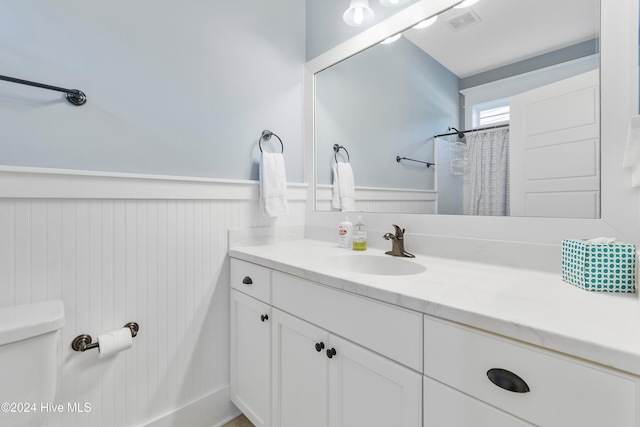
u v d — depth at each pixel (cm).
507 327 52
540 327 49
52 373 84
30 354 79
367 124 145
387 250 133
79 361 101
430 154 122
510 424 52
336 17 157
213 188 132
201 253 130
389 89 136
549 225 92
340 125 156
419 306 65
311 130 167
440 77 119
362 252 128
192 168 127
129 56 110
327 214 159
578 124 88
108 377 107
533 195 96
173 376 123
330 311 87
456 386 59
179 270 124
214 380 135
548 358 49
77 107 99
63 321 86
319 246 144
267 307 112
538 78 96
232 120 140
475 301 62
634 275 67
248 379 124
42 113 93
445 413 61
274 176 144
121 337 103
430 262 106
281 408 107
